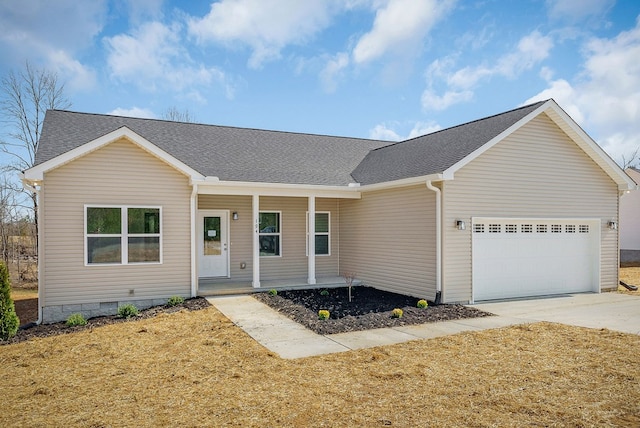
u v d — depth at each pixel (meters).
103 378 5.75
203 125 16.05
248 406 4.75
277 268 14.55
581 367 6.02
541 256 12.57
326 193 13.41
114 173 10.71
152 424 4.32
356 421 4.36
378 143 18.64
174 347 7.22
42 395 5.16
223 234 13.97
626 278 16.73
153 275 11.12
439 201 10.86
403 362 6.29
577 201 12.98
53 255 10.15
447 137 13.50
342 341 7.51
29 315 11.52
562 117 12.14
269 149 15.33
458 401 4.85
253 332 8.14
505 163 11.72
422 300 10.69
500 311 10.18
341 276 15.11
